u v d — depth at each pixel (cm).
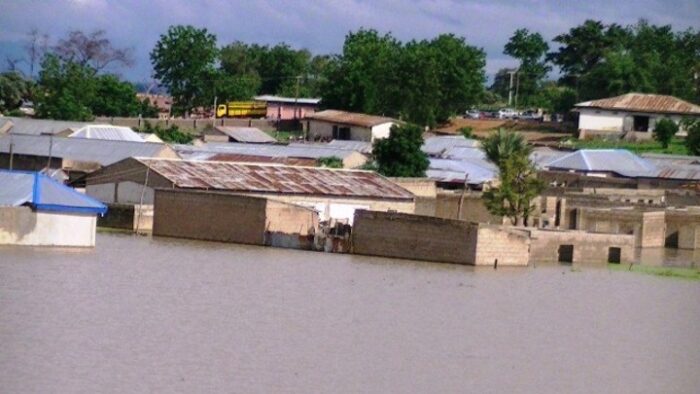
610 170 13888
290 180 10144
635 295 7850
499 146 11138
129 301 6303
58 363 5000
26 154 12012
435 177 12638
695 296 7900
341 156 12988
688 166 14100
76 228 7938
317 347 5609
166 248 8438
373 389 4997
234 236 9125
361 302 6806
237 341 5600
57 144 12144
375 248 8869
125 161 10069
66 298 6228
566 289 7919
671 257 10512
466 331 6241
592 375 5522
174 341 5503
